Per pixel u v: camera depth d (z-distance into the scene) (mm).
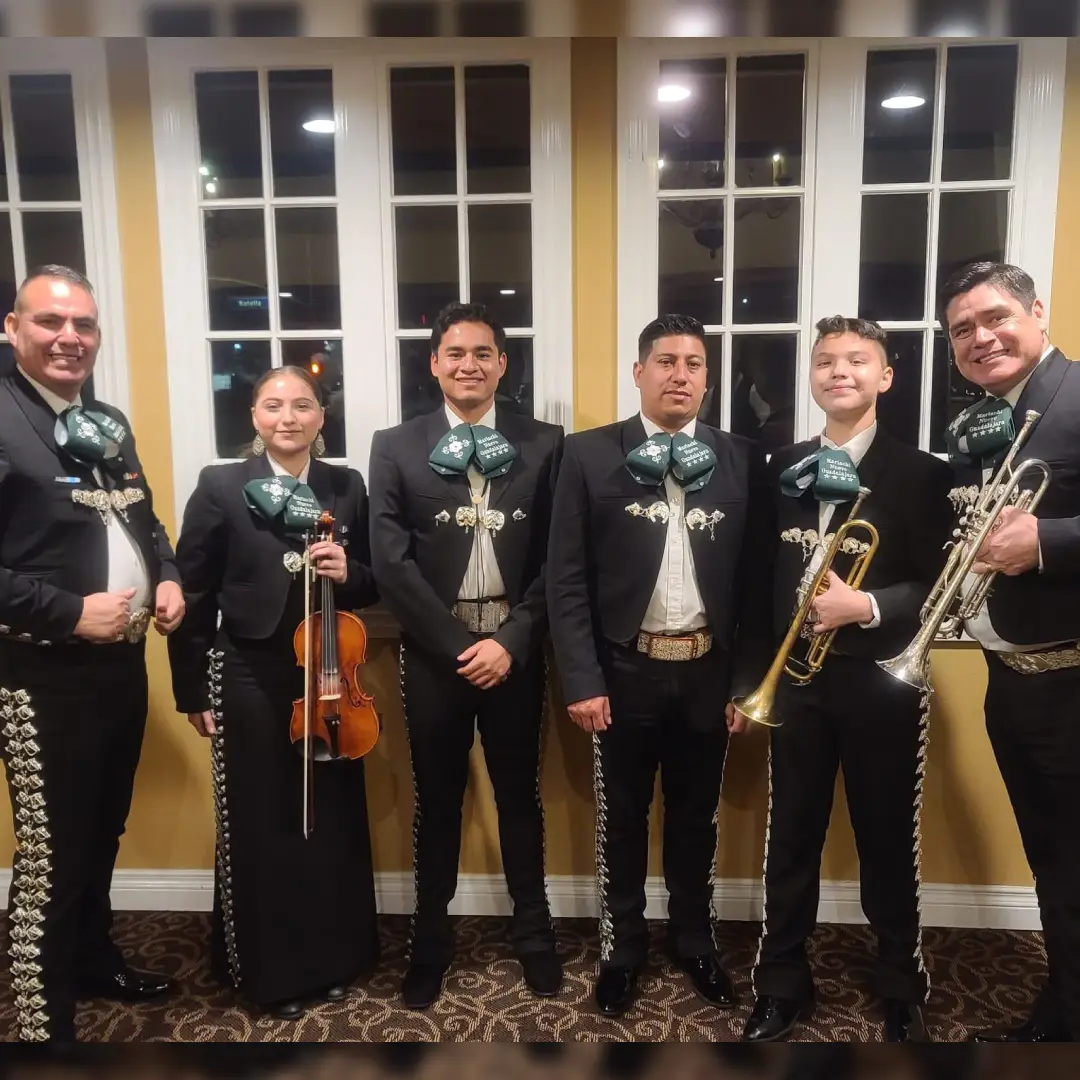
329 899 2168
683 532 2043
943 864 2500
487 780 2564
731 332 2449
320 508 2121
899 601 1872
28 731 1853
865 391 1926
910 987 2008
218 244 2512
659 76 2363
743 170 2410
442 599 2129
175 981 2289
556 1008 2154
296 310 2533
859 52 2316
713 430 2158
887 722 1913
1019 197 2322
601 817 2182
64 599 1789
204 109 2457
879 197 2412
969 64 2340
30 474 1809
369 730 2068
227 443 2570
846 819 2516
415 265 2500
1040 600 1744
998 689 1887
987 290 1794
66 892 1911
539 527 2201
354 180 2439
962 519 1793
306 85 2438
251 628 2080
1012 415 1798
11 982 2266
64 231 2508
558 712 2521
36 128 2471
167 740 2602
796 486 1963
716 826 2262
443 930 2242
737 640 2098
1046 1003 2002
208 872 2635
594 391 2453
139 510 2014
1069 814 1823
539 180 2393
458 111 2406
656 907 2562
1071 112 2271
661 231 2447
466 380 2117
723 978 2184
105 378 2490
